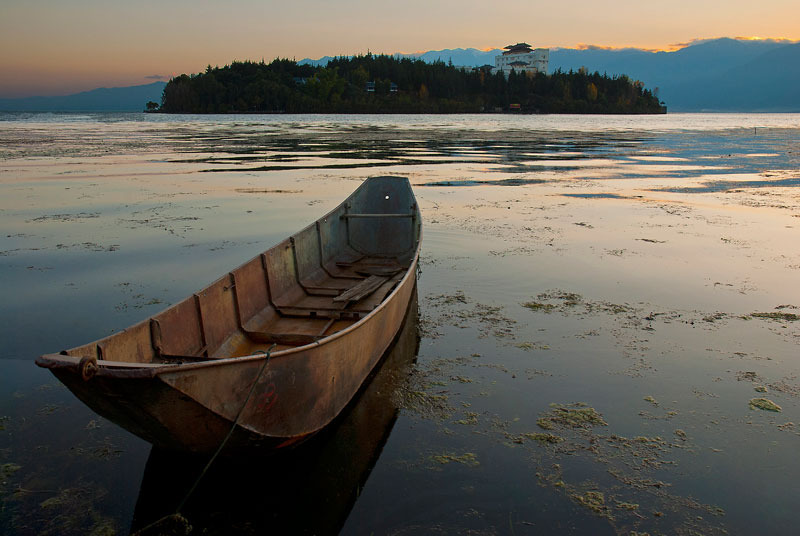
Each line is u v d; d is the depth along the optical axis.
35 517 3.91
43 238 11.59
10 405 5.29
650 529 3.86
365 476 4.43
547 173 23.27
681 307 8.02
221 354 5.59
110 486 4.26
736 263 10.15
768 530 3.86
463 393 5.70
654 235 12.29
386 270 9.14
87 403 3.86
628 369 6.19
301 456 4.72
